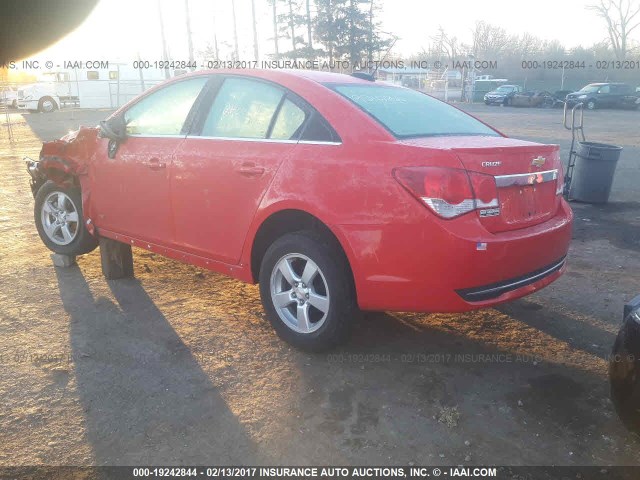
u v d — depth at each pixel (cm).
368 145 336
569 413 314
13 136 1803
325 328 356
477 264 311
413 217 311
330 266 347
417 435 293
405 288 323
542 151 357
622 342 275
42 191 535
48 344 384
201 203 407
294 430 296
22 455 273
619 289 502
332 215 336
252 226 378
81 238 517
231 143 396
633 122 2547
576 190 869
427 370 358
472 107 3888
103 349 378
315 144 355
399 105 399
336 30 4022
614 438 292
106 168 474
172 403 318
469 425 302
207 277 521
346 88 395
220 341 393
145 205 449
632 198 909
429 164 311
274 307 384
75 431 292
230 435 291
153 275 523
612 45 6050
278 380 343
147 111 468
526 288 347
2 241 621
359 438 290
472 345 393
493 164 322
